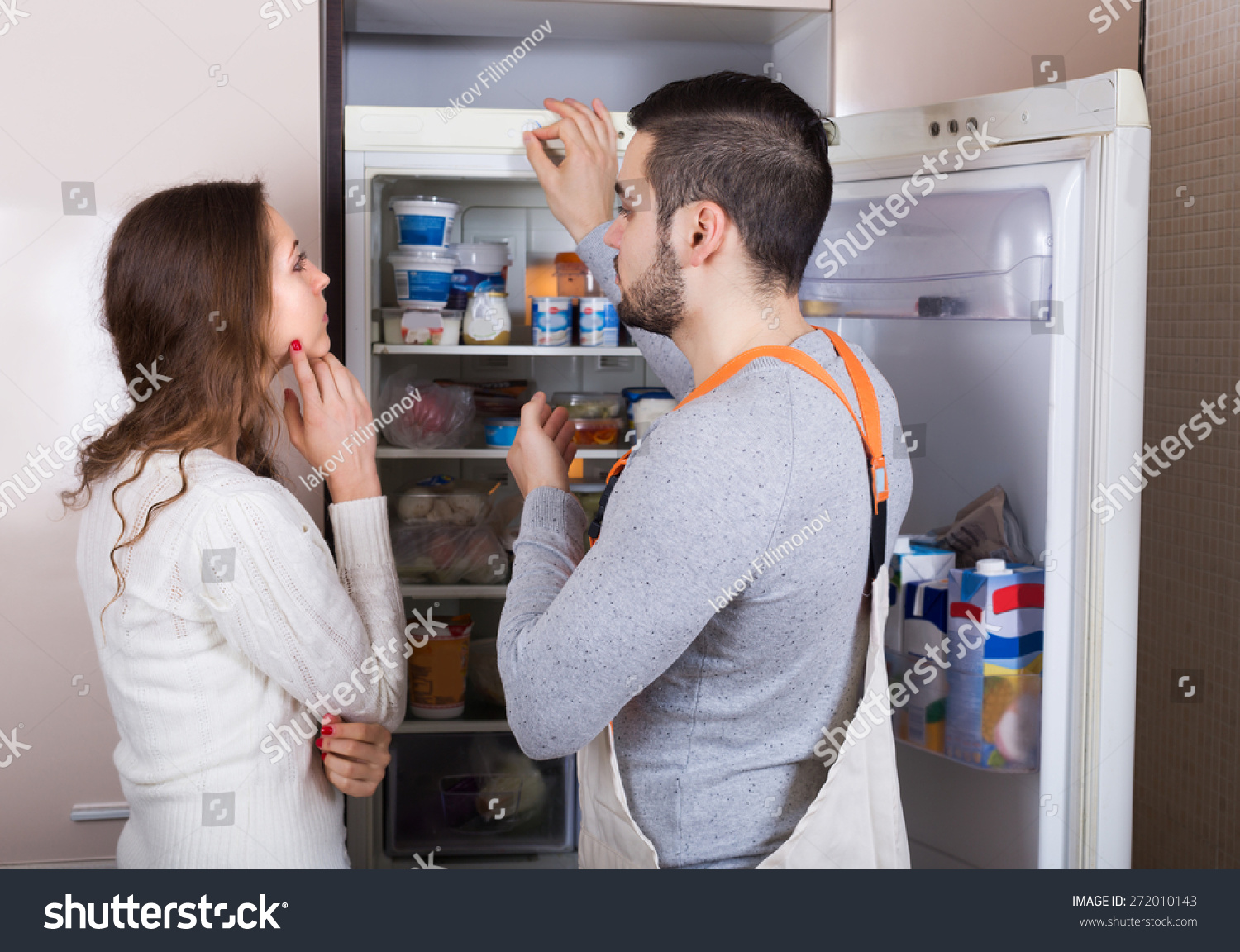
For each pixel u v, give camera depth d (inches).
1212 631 67.7
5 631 59.1
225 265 38.4
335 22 60.8
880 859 35.5
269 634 36.3
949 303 49.8
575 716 30.0
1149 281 73.5
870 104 68.3
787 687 32.8
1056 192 43.8
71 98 58.2
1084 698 44.7
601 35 74.7
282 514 36.8
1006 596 46.1
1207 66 66.9
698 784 33.5
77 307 58.7
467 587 67.1
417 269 62.4
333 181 60.6
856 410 33.0
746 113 32.6
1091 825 45.1
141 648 36.3
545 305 65.3
